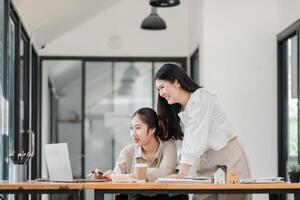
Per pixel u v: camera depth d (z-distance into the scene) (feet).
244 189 11.02
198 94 12.57
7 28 20.13
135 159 13.93
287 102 26.55
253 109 27.25
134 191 10.98
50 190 11.23
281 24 26.81
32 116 31.71
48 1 23.39
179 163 13.16
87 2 27.53
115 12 32.63
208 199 13.00
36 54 31.81
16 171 13.66
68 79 33.14
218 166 11.55
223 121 12.80
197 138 12.39
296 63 24.85
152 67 32.96
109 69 32.99
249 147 27.04
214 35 27.55
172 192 10.96
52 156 12.67
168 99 12.84
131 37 32.65
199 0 28.73
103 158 33.12
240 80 27.35
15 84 23.75
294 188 11.07
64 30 30.99
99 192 11.03
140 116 13.62
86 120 33.17
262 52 27.45
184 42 32.76
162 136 13.74
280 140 26.96
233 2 27.63
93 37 32.58
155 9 28.78
